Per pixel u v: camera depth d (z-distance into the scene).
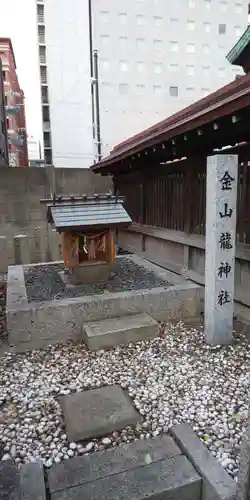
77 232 4.50
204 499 1.86
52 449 2.19
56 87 22.16
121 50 24.09
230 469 1.96
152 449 2.08
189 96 26.19
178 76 25.66
